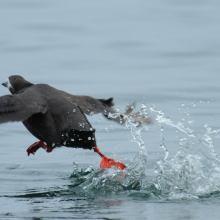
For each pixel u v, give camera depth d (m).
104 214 7.64
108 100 11.39
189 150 11.10
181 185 9.46
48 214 7.64
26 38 27.83
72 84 20.03
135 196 8.98
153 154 12.65
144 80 20.55
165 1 37.28
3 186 9.81
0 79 20.75
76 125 9.25
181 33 29.03
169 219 7.38
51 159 12.51
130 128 10.87
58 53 24.88
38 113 9.59
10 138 14.46
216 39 27.38
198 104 17.20
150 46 26.23
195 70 21.91
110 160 10.41
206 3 36.34
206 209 7.98
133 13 34.22
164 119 11.10
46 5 36.50
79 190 9.48
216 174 10.05
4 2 37.59
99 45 26.44
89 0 38.38
